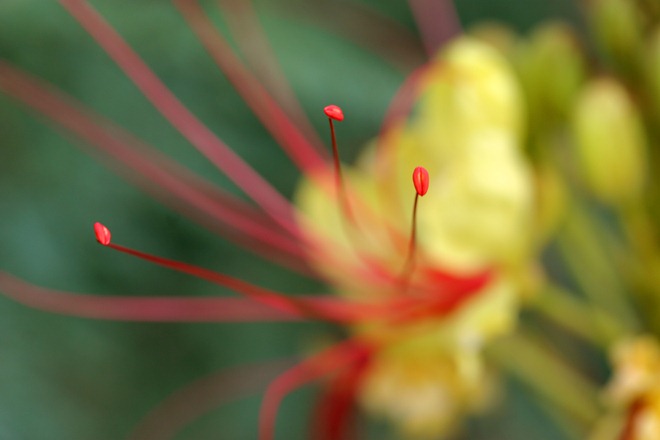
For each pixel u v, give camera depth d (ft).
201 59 1.20
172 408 1.22
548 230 1.12
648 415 1.07
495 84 1.10
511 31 1.26
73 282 1.19
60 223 1.19
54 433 1.19
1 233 1.19
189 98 1.20
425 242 1.11
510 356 1.16
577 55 1.12
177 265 1.06
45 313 1.19
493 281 1.11
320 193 1.14
